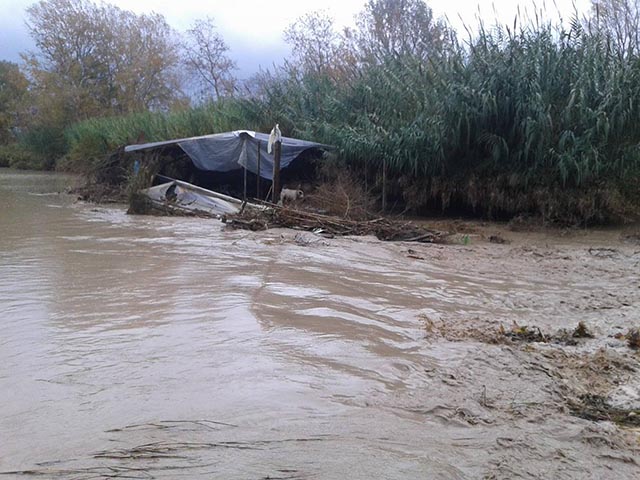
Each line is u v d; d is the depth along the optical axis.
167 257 10.51
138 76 56.19
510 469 3.61
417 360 5.54
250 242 12.67
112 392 4.43
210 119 28.31
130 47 56.12
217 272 9.20
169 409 4.14
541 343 6.48
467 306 8.06
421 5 37.22
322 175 21.30
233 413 4.11
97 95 55.50
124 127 32.84
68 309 6.79
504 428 4.20
